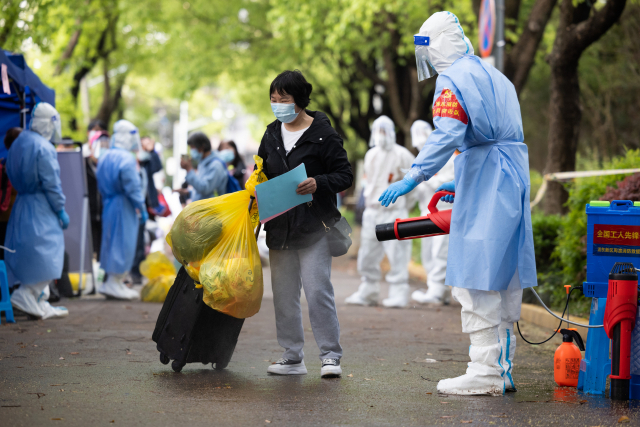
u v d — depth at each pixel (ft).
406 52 98.22
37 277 39.17
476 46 80.74
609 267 24.41
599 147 89.40
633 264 24.20
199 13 124.06
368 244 52.01
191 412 20.48
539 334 38.40
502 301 23.86
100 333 35.42
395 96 103.65
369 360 29.91
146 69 139.44
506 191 22.90
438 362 29.71
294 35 93.71
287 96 25.32
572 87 54.75
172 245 25.43
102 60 118.73
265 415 20.30
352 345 33.88
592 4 54.90
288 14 92.73
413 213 99.91
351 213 141.79
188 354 26.16
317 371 27.32
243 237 25.29
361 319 43.88
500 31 45.39
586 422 20.03
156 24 120.88
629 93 88.58
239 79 128.26
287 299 26.18
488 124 22.81
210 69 124.47
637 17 78.23
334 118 146.10
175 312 26.35
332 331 26.04
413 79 101.71
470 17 79.61
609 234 24.38
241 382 24.86
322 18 94.53
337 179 25.18
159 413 20.29
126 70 129.18
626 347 22.94
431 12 87.35
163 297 50.37
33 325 37.70
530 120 109.60
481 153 23.17
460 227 23.15
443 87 22.90
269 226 25.67
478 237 22.74
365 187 52.70
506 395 23.43
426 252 55.62
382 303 53.88
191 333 25.75
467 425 19.52
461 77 22.80
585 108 91.86
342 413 20.68
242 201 25.53
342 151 25.80
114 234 50.78
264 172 26.35
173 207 73.87
